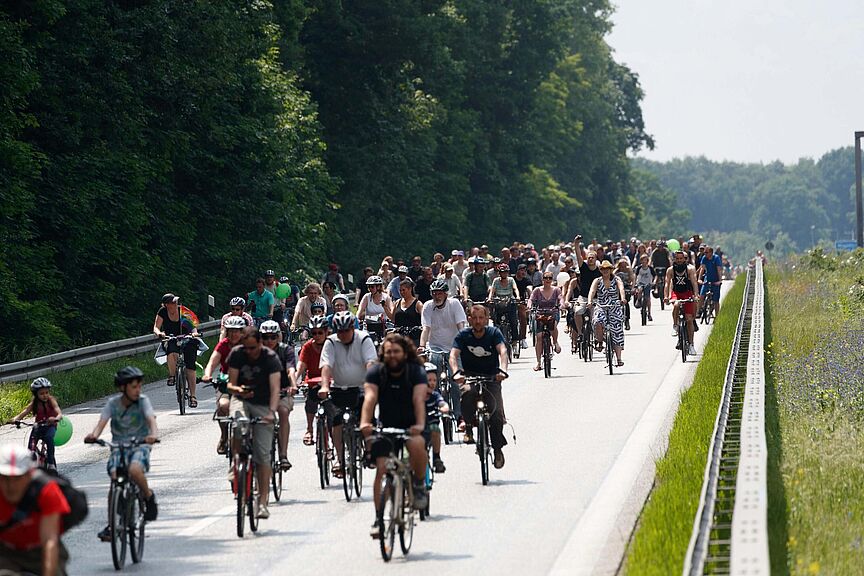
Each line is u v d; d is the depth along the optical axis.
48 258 99.25
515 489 39.66
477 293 81.94
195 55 114.25
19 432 57.12
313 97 181.75
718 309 107.12
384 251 191.25
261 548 32.62
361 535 33.97
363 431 31.59
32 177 95.19
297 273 134.25
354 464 39.72
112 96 104.81
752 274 169.25
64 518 21.72
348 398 39.84
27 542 21.33
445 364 52.59
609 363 72.44
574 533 32.75
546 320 72.69
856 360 62.75
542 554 30.50
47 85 100.25
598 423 53.28
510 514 35.75
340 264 184.25
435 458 37.00
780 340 79.62
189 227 120.06
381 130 185.50
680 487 35.22
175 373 63.91
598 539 31.88
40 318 92.31
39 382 43.97
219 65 116.00
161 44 108.81
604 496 37.59
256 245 129.50
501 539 32.50
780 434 46.47
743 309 94.94
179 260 118.50
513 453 46.69
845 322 87.69
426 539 32.97
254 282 129.88
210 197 127.38
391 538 30.66
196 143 123.25
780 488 35.06
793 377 59.53
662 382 67.44
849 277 140.12
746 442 32.72
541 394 64.25
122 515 30.81
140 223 107.62
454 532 33.66
